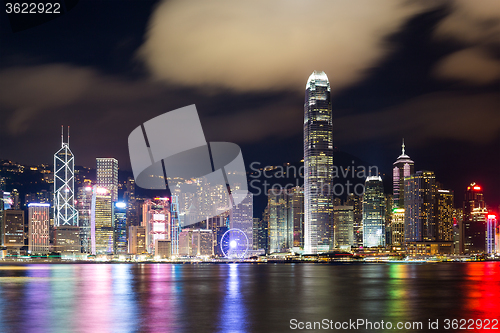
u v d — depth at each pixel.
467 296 136.38
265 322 86.75
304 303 118.12
